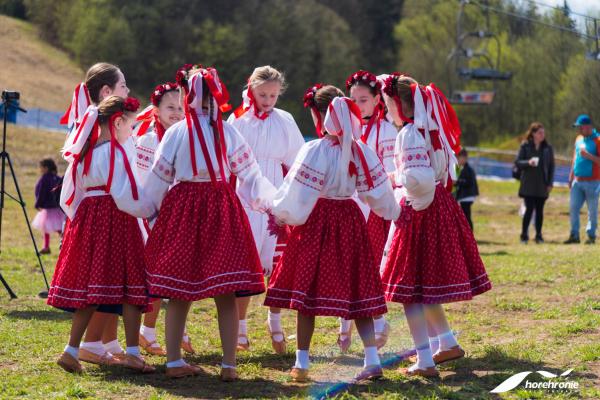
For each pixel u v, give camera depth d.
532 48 44.91
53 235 15.68
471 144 47.72
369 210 5.89
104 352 5.32
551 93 43.84
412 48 52.84
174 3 52.72
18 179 24.48
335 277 4.77
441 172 5.05
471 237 5.15
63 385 4.71
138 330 5.15
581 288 7.93
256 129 5.97
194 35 52.03
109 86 5.62
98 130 5.11
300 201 4.78
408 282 4.96
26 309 7.36
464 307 7.23
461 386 4.66
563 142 37.34
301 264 4.80
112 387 4.67
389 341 5.94
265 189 5.05
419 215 4.98
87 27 49.47
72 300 5.02
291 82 51.50
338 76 52.25
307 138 41.00
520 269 9.34
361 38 59.84
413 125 4.98
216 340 6.18
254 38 52.41
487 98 27.59
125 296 5.05
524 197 13.74
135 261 5.08
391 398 4.41
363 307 4.78
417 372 4.93
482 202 24.53
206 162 4.85
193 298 4.76
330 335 6.34
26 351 5.62
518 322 6.59
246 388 4.71
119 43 49.69
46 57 49.62
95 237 5.05
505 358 5.30
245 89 6.10
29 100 40.16
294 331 6.57
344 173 4.80
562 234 16.42
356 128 4.95
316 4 55.44
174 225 4.83
